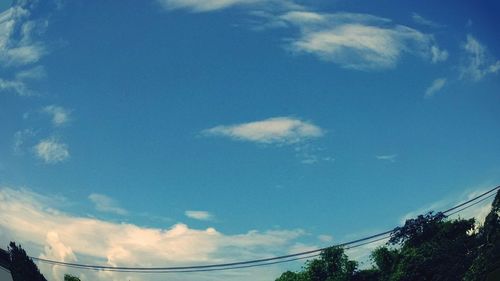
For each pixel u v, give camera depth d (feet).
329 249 81.51
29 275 96.02
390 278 73.97
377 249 78.07
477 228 71.97
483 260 68.23
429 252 72.69
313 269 84.64
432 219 75.25
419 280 71.97
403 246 76.13
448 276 70.13
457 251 70.49
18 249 96.27
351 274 80.48
